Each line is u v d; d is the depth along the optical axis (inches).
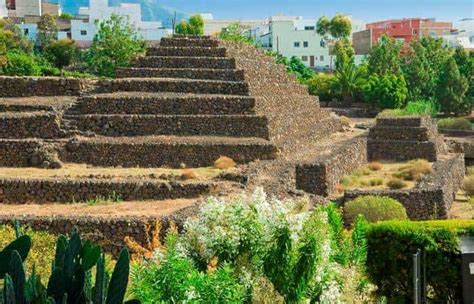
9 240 760.3
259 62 2321.6
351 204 1289.4
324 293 406.9
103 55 2837.1
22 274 272.8
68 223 951.6
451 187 1641.2
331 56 4968.0
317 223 415.5
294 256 402.9
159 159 1555.1
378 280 721.6
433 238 705.0
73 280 286.5
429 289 721.0
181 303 377.1
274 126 1744.6
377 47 3710.6
